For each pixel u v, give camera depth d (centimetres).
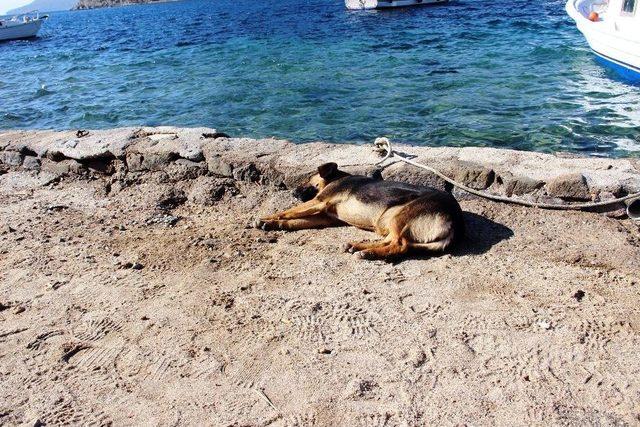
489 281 453
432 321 407
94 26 6353
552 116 1171
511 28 2447
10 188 730
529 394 337
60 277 501
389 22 3094
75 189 716
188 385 360
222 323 419
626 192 538
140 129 786
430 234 493
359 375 359
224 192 658
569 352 370
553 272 461
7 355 396
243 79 1838
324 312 423
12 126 1491
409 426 318
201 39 3156
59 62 2767
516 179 568
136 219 617
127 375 372
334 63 1981
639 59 1338
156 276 493
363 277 469
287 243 541
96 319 433
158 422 331
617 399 330
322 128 1214
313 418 328
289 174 627
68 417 338
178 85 1842
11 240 579
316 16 3991
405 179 602
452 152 643
